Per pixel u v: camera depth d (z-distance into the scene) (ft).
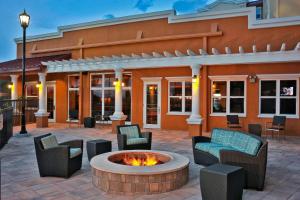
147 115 49.44
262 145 17.74
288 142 35.12
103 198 15.84
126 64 42.24
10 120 36.78
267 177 20.11
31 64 51.88
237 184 14.33
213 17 43.65
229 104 43.88
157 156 21.54
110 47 51.88
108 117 51.85
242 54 35.42
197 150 23.56
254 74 41.93
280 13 47.42
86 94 54.70
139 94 49.83
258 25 40.75
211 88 44.80
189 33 45.42
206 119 44.73
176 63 38.86
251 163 17.31
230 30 42.60
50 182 18.57
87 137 38.32
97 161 18.99
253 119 42.22
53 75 58.39
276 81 41.11
